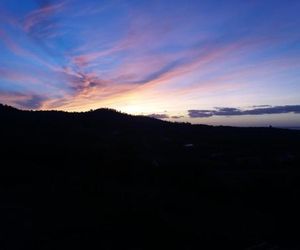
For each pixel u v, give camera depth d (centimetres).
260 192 2464
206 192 2414
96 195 2027
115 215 1686
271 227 1773
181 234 1532
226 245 1467
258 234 1656
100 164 2986
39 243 1320
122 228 1536
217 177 2761
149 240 1437
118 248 1329
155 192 2297
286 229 1752
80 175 2550
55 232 1441
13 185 2164
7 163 2709
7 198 1881
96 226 1535
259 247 1459
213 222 1791
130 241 1408
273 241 1564
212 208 2073
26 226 1487
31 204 1802
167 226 1606
